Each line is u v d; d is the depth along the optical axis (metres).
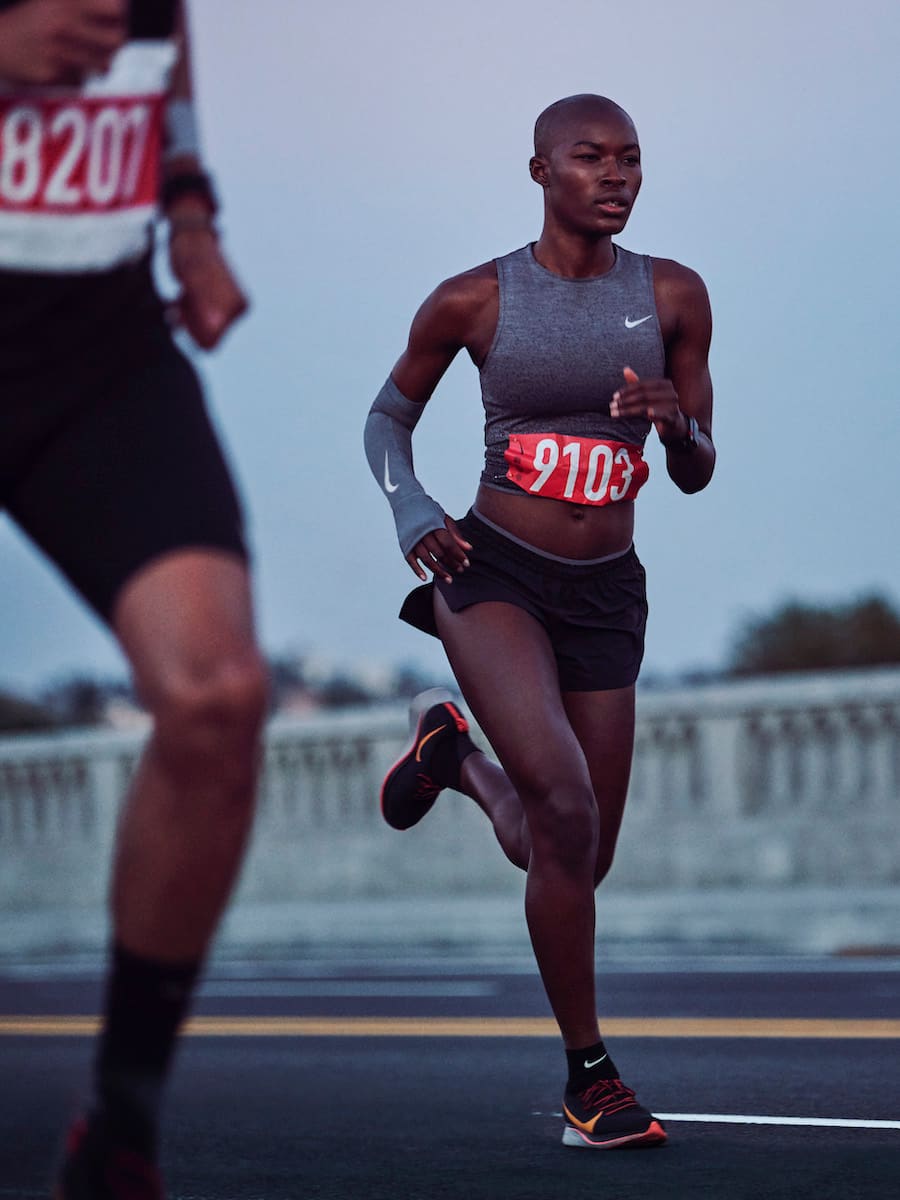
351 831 31.06
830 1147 7.95
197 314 4.06
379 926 27.81
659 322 7.86
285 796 31.78
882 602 88.31
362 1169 7.90
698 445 7.62
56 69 3.84
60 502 3.93
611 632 8.09
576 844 7.60
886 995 15.30
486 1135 8.69
